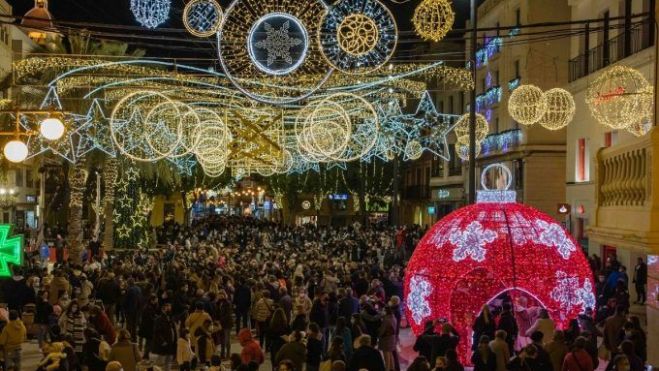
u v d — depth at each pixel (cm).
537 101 2644
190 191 6431
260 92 2381
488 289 1758
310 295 2225
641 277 2211
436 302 1784
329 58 1116
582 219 3325
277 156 3281
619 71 2584
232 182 6662
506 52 4572
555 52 4169
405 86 3033
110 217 3856
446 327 1398
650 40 2627
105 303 2078
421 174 6662
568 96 2686
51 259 3581
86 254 3356
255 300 2000
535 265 1753
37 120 2431
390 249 3803
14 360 1513
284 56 1101
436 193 6031
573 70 3438
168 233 5212
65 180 4112
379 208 7606
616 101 2405
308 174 6656
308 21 1075
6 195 4978
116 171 3719
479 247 1758
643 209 1315
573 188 3397
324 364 1265
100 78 2748
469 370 1748
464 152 3703
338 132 2616
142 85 2470
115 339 1591
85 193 4706
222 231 5509
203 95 2912
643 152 1359
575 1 3400
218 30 1067
